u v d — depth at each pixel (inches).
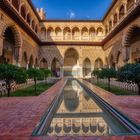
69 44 1184.2
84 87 543.5
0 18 536.1
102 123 165.9
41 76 474.9
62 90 451.2
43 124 152.3
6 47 757.3
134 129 139.3
